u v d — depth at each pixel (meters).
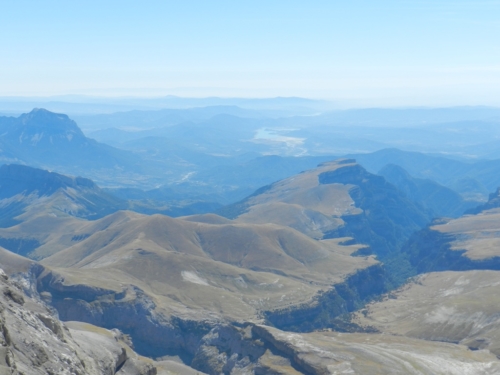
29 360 102.88
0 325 101.25
